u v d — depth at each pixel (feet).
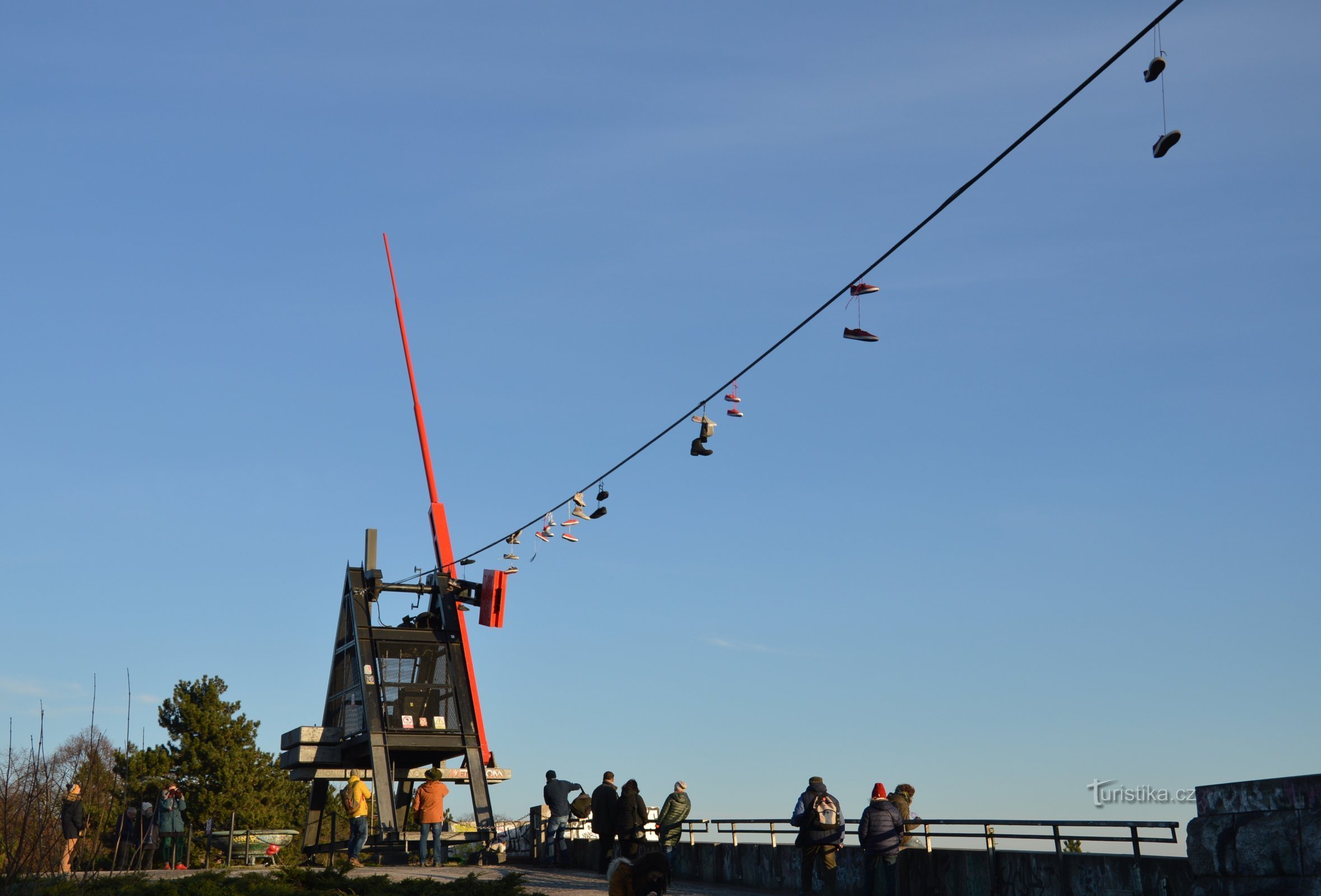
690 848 83.76
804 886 64.03
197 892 56.24
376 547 119.96
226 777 186.91
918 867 60.29
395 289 158.20
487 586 114.83
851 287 44.11
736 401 56.29
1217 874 42.70
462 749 110.63
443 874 83.87
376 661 112.16
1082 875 49.34
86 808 60.18
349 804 94.73
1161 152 30.07
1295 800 39.81
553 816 94.07
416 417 149.48
